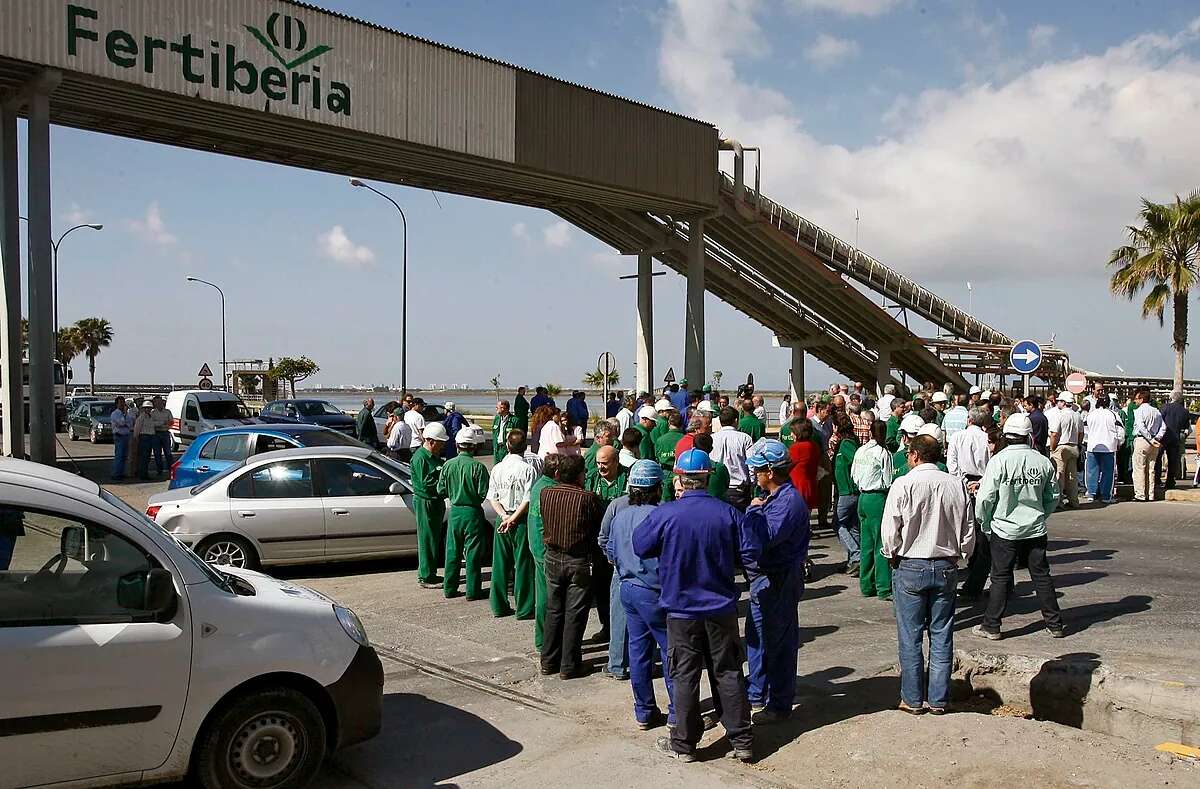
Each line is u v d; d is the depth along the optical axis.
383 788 4.67
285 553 9.82
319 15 18.08
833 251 29.64
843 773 4.71
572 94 22.27
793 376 35.72
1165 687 5.21
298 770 4.44
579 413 21.50
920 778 4.59
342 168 21.55
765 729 5.46
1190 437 27.03
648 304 30.42
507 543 8.41
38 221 15.55
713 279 29.95
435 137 19.80
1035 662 5.89
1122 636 7.26
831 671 6.57
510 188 23.38
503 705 5.98
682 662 4.93
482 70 20.56
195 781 4.31
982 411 10.08
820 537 12.54
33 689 3.87
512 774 4.83
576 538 6.50
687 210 25.70
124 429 20.88
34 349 15.62
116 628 4.07
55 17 14.93
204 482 10.17
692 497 5.02
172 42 16.19
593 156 22.66
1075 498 14.75
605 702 6.05
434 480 9.52
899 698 5.95
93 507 4.18
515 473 8.22
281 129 18.33
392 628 7.98
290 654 4.44
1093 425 15.37
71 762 3.96
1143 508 14.63
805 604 8.72
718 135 25.56
